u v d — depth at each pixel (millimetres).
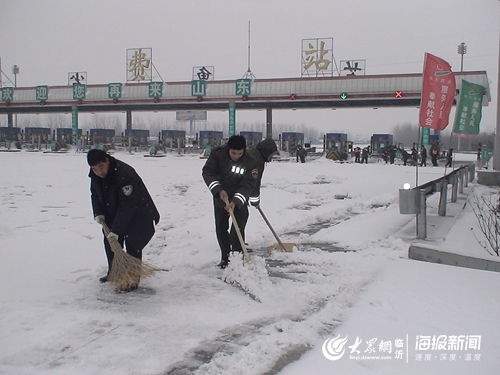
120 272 4609
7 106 42938
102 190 4785
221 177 5836
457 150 80000
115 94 39594
